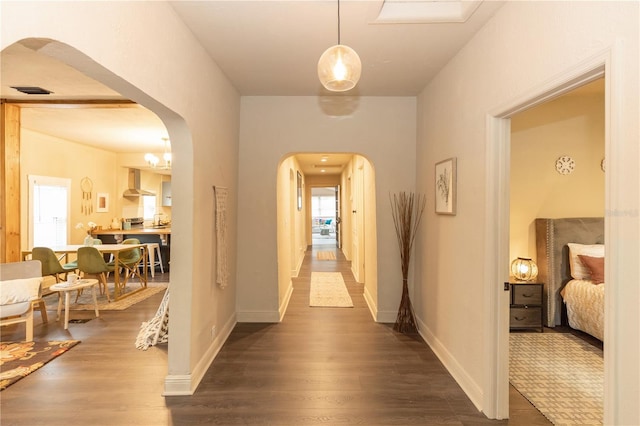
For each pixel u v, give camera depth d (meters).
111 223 7.55
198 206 2.66
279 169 4.38
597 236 3.86
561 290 3.86
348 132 4.11
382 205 4.14
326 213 19.44
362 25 2.45
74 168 6.56
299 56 2.98
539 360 3.08
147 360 3.09
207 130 2.88
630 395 1.26
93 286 4.34
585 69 1.46
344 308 4.75
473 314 2.48
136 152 7.69
